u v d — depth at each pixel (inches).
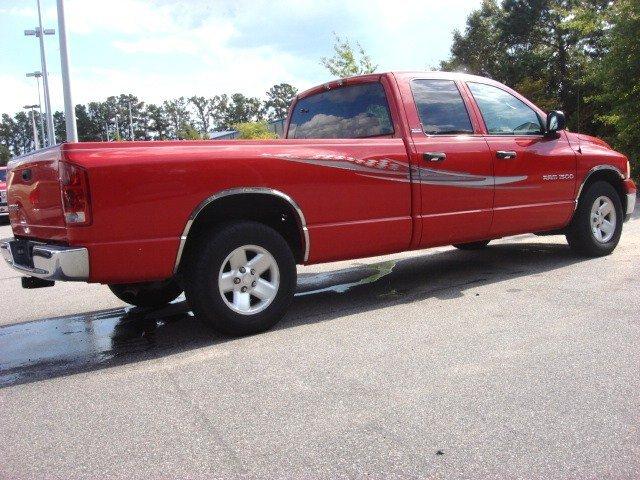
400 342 162.9
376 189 195.8
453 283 235.9
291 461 101.7
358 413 119.0
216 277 168.4
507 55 1149.7
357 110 223.9
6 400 137.9
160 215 158.2
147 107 4650.6
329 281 258.4
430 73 223.1
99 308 237.8
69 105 617.6
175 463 102.9
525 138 241.8
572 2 992.2
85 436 115.3
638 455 99.3
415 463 99.3
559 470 95.7
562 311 184.2
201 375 146.0
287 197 177.0
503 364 141.9
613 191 272.2
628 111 580.4
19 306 251.9
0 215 794.8
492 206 227.1
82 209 149.9
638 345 150.9
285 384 136.4
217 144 167.8
